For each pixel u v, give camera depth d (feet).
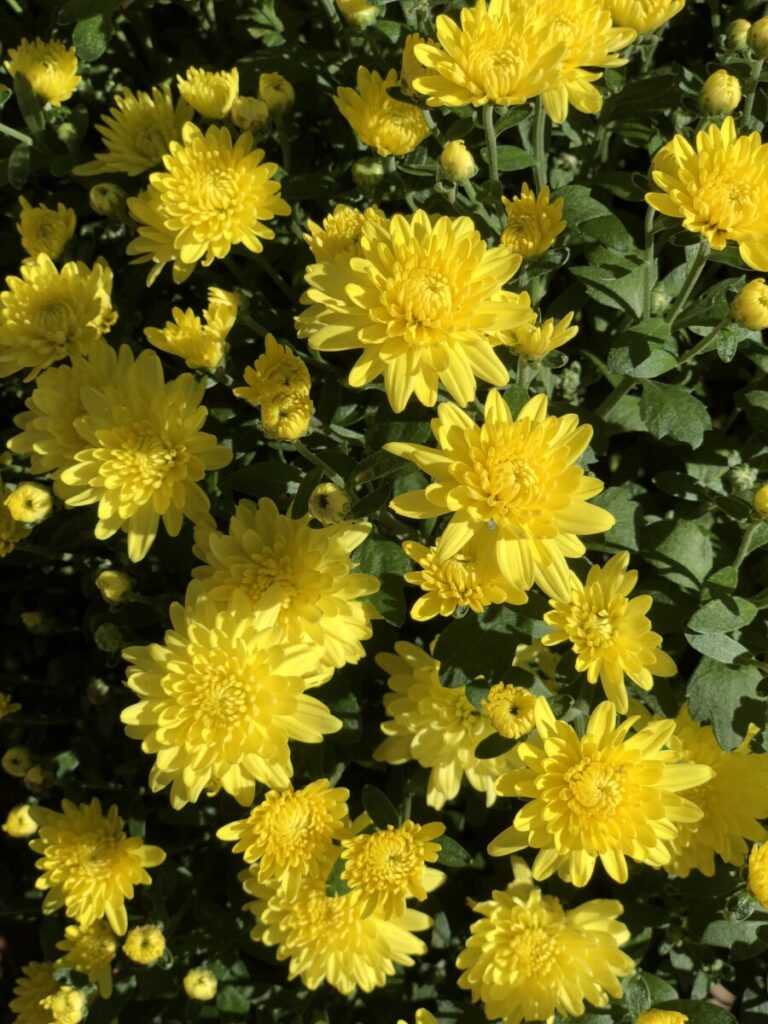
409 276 0.88
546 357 0.99
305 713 0.93
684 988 1.19
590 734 0.91
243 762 0.93
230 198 1.05
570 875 0.92
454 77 0.96
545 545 0.88
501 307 0.90
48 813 1.18
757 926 1.11
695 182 0.94
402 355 0.90
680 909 1.16
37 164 1.27
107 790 1.38
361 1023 1.28
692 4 1.35
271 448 1.21
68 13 1.18
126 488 0.99
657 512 1.24
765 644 1.07
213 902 1.24
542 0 1.01
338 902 1.07
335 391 1.12
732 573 1.03
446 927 1.24
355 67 1.23
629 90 1.16
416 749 1.12
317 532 0.98
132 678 0.93
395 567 1.05
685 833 1.06
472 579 0.93
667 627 1.07
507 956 1.05
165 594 1.19
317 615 0.96
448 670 0.98
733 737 1.01
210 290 1.05
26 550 1.20
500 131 1.04
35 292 1.10
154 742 0.93
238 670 0.92
